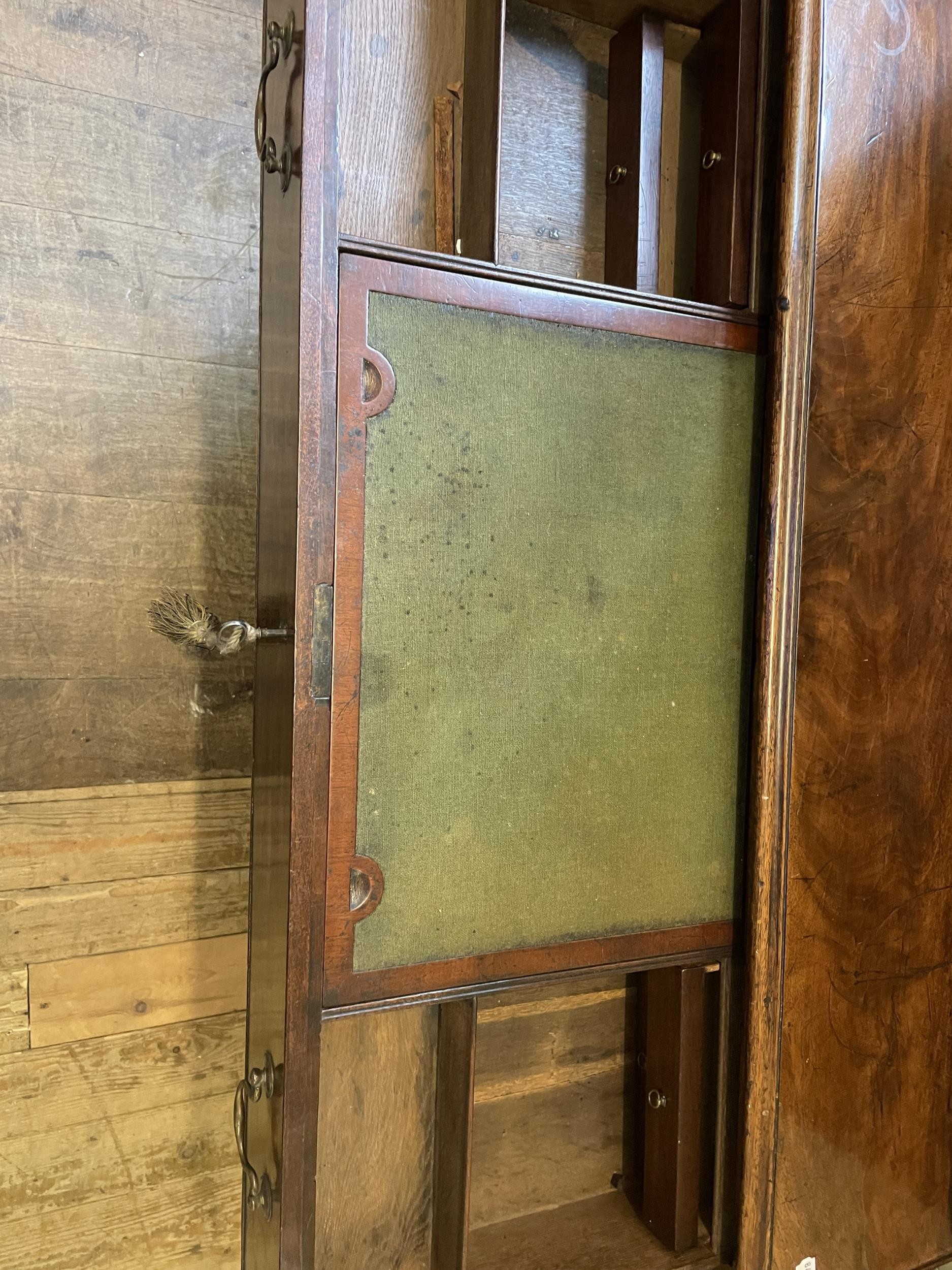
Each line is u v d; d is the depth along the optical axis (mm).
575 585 899
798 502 963
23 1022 970
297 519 748
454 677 850
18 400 922
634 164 1011
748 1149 970
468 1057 932
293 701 759
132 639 985
